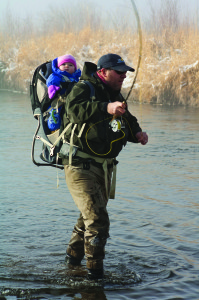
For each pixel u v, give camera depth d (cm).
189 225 862
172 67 2959
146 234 820
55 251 752
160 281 651
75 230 708
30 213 927
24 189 1105
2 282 644
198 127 2005
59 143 673
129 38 3559
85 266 705
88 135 639
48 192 1082
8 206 969
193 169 1304
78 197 657
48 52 4075
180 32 3369
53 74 697
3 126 2048
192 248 759
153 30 3491
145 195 1058
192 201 1011
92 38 3884
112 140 645
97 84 650
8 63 4341
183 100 2872
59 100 680
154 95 2959
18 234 813
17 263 702
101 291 623
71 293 619
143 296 610
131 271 679
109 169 682
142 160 1420
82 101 627
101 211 654
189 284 641
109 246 768
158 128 1975
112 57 650
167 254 737
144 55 3228
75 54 3772
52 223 873
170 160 1415
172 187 1124
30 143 1688
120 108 605
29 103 3020
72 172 660
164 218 902
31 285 638
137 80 3062
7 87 4178
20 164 1368
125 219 897
